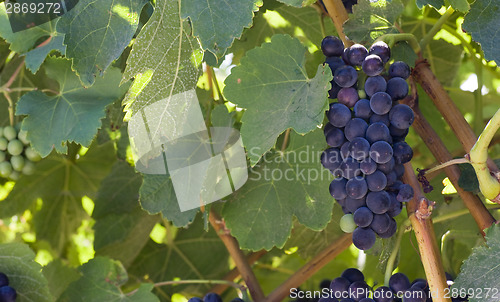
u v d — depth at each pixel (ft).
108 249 4.34
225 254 4.39
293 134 3.53
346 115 3.07
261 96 3.22
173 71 3.32
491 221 3.29
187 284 4.36
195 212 3.54
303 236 3.97
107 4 3.31
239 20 3.17
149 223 4.31
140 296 3.73
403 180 3.14
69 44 3.28
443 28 3.91
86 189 4.68
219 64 3.47
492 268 3.14
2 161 4.10
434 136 3.35
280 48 3.26
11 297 3.67
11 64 4.04
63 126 3.63
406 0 3.67
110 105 3.78
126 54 3.65
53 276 4.32
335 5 3.39
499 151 4.36
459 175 3.32
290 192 3.52
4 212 4.56
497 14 3.22
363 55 3.11
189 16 3.18
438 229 3.60
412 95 3.33
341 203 3.12
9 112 4.08
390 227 3.05
